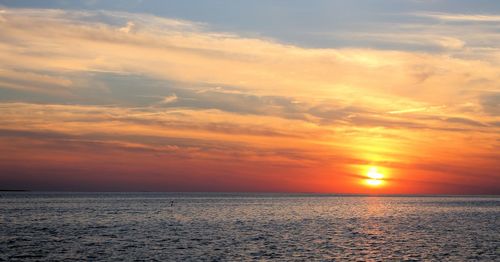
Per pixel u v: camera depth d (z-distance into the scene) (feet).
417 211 498.69
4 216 372.58
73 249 189.67
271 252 183.73
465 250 191.72
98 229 271.08
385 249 193.36
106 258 169.48
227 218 366.02
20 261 163.53
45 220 335.47
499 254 181.98
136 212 436.35
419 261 166.91
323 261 165.48
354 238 229.86
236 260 166.30
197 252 183.01
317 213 444.14
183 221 333.21
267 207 565.94
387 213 453.99
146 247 195.72
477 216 410.52
